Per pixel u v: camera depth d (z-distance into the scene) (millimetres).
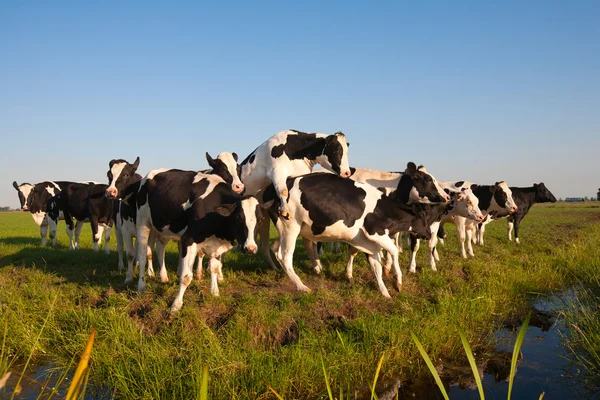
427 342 6906
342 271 9992
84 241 18438
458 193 11508
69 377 6105
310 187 8555
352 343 6680
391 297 8562
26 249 14656
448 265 11195
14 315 7199
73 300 8148
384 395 5910
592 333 6828
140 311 7504
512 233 20641
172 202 7945
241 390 5570
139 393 5590
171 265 11047
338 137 9250
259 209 7504
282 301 7738
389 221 8781
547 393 5875
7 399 5559
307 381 5883
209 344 6227
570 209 47844
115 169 8984
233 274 9500
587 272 11172
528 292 9930
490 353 7195
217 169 9266
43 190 17812
